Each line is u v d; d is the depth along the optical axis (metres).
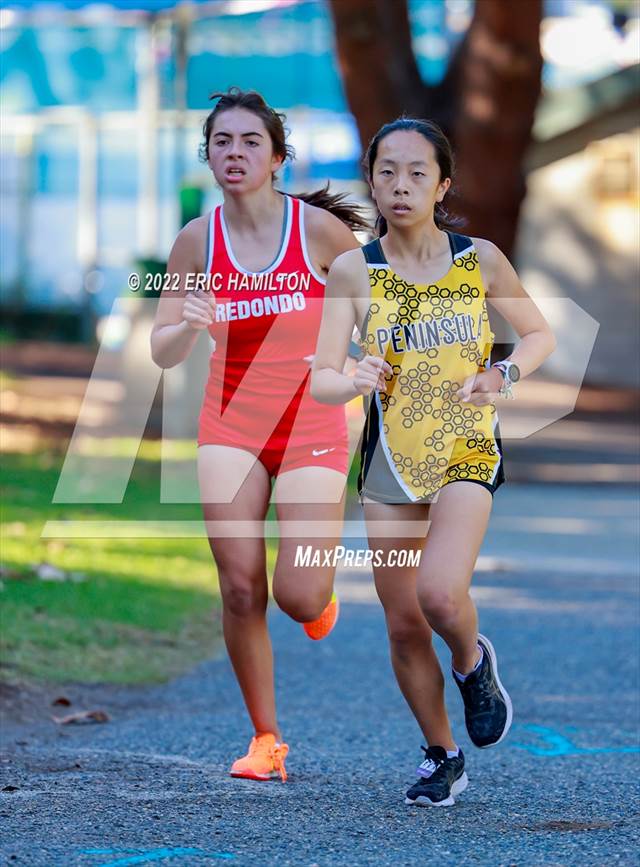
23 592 33.59
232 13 95.19
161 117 112.38
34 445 60.69
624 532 48.97
